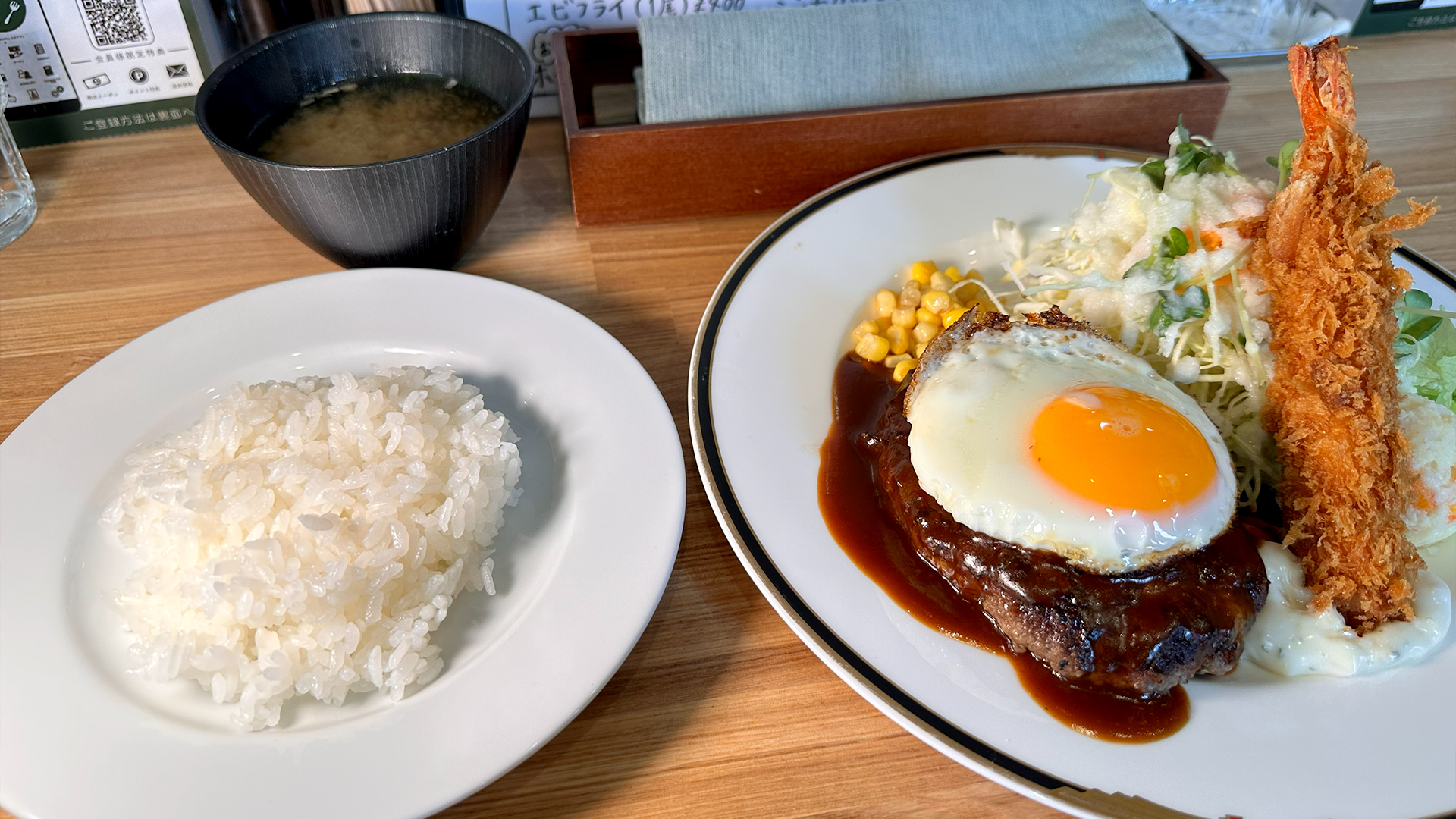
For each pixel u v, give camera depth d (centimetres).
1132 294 32
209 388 31
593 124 42
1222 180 33
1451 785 22
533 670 23
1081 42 41
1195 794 22
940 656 24
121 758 22
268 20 41
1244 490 30
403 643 23
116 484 28
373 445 27
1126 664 24
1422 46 51
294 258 38
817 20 40
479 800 23
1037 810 23
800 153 38
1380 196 27
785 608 25
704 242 39
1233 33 48
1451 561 28
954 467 27
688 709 25
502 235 39
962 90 40
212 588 23
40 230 38
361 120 35
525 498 28
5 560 26
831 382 32
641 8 43
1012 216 38
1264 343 30
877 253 36
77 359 33
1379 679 24
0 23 38
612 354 31
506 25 42
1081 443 26
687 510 29
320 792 21
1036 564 25
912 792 23
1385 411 27
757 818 23
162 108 43
